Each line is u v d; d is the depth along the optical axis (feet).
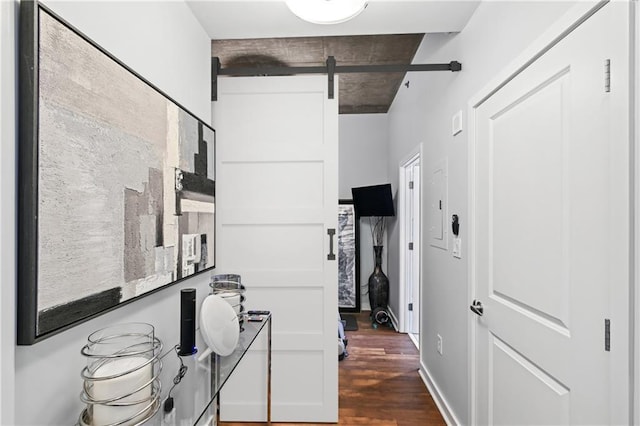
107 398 2.63
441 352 7.88
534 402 4.26
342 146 16.40
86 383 2.73
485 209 5.62
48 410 2.71
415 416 7.55
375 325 13.80
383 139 16.33
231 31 6.48
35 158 2.41
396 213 13.92
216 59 7.27
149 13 4.34
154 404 2.94
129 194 3.54
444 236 7.71
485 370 5.62
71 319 2.74
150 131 3.96
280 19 6.09
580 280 3.45
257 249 7.38
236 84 7.36
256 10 5.82
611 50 3.01
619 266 2.92
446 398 7.53
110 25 3.53
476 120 5.98
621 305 2.91
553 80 3.90
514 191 4.72
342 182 16.38
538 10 4.13
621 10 2.90
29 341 2.37
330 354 7.34
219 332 4.29
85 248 2.90
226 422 7.38
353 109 15.93
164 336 4.59
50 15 2.55
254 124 7.37
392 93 13.96
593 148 3.28
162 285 4.21
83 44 2.89
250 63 10.85
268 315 6.13
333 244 7.31
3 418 2.22
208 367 4.19
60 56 2.64
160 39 4.65
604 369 3.13
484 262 5.65
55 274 2.59
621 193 2.90
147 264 3.87
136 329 3.74
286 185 7.38
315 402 7.35
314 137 7.33
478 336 5.89
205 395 3.63
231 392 7.38
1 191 2.25
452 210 7.20
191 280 5.61
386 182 16.26
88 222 2.94
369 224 16.24
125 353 3.15
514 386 4.73
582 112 3.42
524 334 4.45
